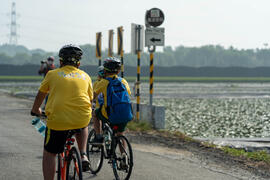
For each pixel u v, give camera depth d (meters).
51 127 6.41
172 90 71.69
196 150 13.80
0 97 36.91
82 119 6.50
